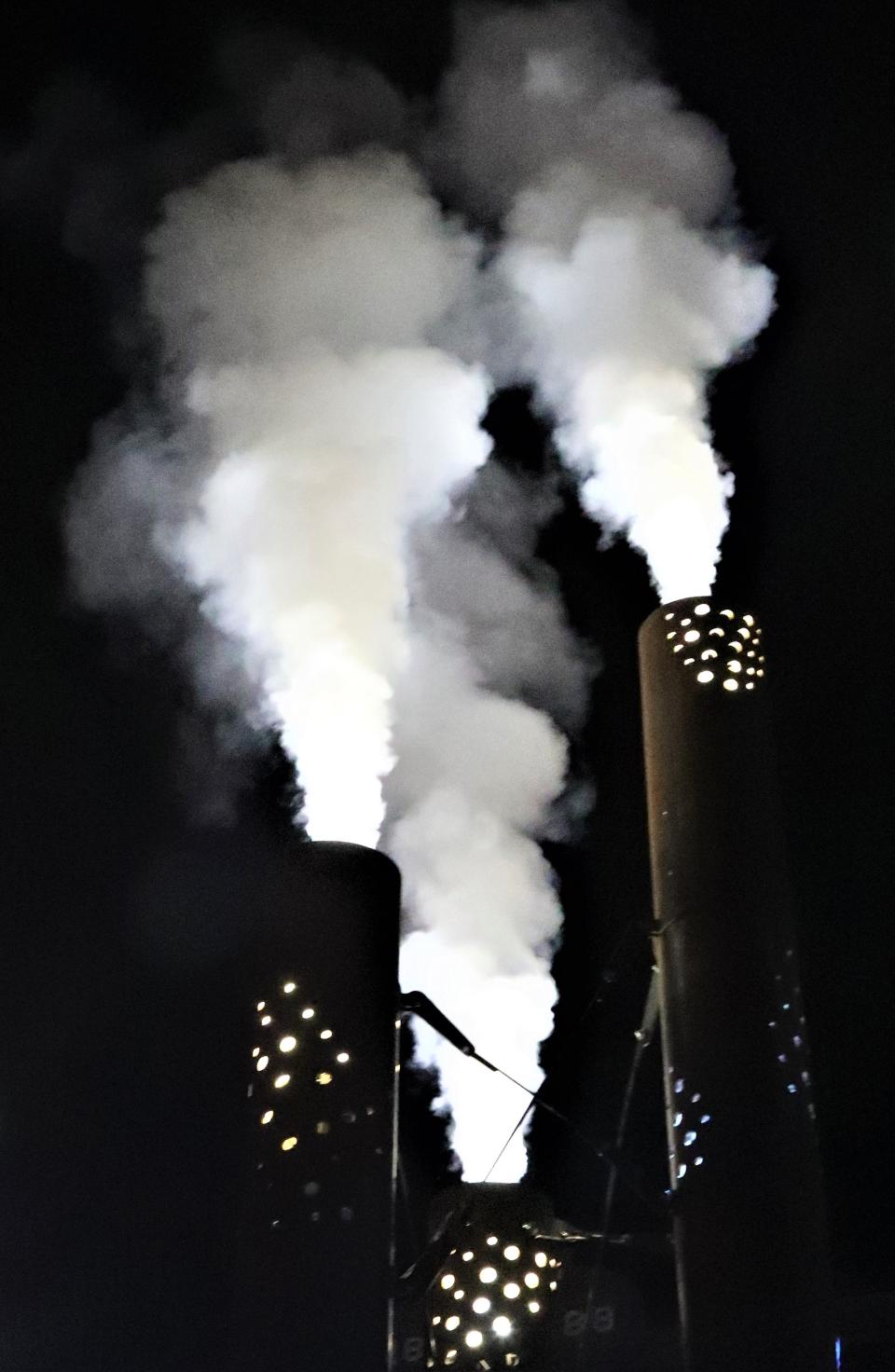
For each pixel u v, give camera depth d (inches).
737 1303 1068.5
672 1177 1159.0
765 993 1170.0
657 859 1259.8
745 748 1268.5
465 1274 1228.5
